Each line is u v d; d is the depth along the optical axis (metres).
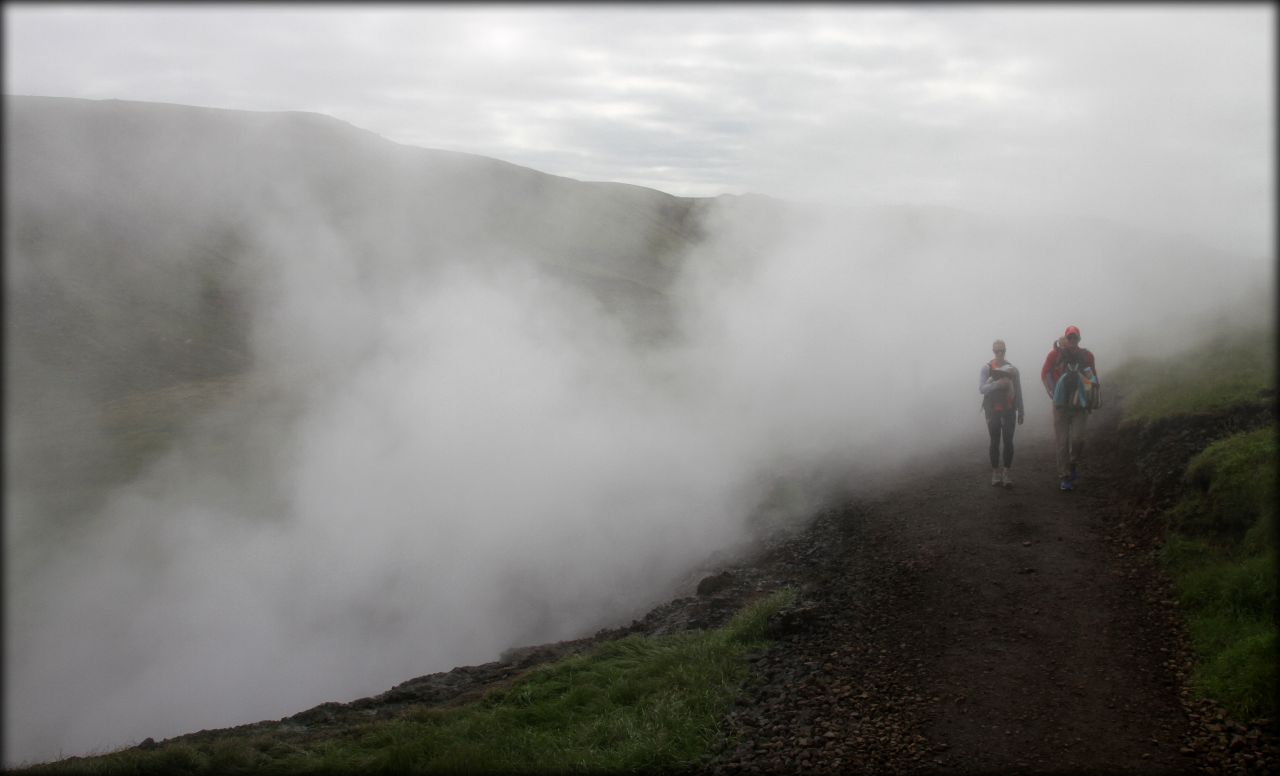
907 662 6.77
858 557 9.28
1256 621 6.24
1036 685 6.19
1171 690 5.90
